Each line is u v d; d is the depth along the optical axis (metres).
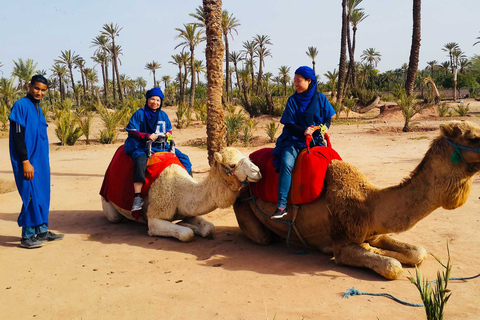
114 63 68.50
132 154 6.09
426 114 30.47
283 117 5.05
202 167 12.29
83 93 81.50
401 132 20.77
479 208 6.96
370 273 4.54
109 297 4.09
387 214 4.39
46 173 5.83
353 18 53.34
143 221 6.60
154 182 5.98
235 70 75.56
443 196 4.07
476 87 77.06
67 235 6.26
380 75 106.44
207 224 5.99
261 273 4.62
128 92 109.94
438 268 4.65
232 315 3.63
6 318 3.73
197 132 25.38
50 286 4.40
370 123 27.72
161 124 6.42
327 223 4.87
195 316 3.64
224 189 5.30
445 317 3.52
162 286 4.31
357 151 14.57
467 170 3.98
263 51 71.00
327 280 4.37
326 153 5.00
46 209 5.82
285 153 4.96
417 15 27.91
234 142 19.17
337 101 36.44
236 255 5.25
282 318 3.55
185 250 5.46
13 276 4.69
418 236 5.75
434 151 4.11
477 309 3.67
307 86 5.05
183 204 5.80
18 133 5.52
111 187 6.45
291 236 5.32
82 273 4.75
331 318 3.54
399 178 9.27
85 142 21.66
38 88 5.71
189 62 68.62
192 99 47.50
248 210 5.68
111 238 6.09
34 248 5.68
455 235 5.72
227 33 55.06
